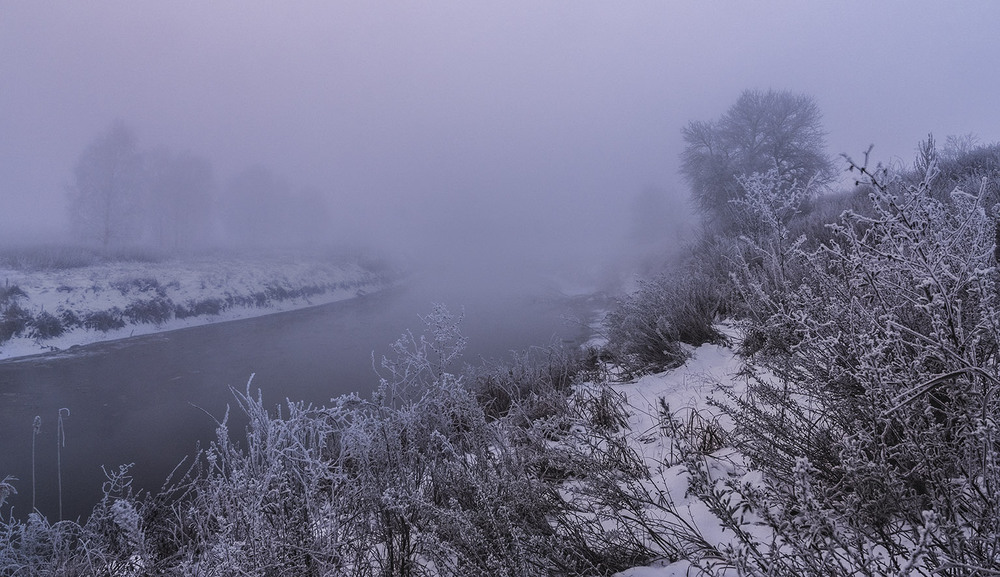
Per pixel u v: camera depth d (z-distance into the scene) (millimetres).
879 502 1437
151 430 7301
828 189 11688
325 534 1967
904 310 1855
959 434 1376
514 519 1925
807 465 1293
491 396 5203
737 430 2457
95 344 14008
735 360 4211
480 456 2402
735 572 1547
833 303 1954
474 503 2186
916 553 1014
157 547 2430
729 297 5723
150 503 2871
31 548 2629
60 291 15500
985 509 1188
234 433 7000
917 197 1591
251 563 1750
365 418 2461
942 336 1354
